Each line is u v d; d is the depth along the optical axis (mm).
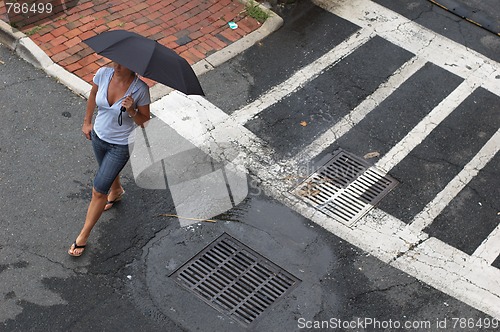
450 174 11602
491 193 11398
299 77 12969
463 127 12422
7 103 11812
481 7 14984
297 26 13977
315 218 10703
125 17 13586
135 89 8812
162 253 10047
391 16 14453
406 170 11578
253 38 13539
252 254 10180
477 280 10180
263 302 9648
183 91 8727
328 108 12469
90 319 9242
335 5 14516
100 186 9289
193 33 13477
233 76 12812
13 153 11078
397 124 12328
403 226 10750
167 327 9273
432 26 14375
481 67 13617
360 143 11922
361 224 10703
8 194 10516
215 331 9281
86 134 9539
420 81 13148
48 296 9406
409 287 10000
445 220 10906
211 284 9781
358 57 13484
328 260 10203
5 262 9703
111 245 10047
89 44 8766
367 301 9797
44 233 10102
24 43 12609
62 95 12062
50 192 10633
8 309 9219
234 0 14227
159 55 8734
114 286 9617
